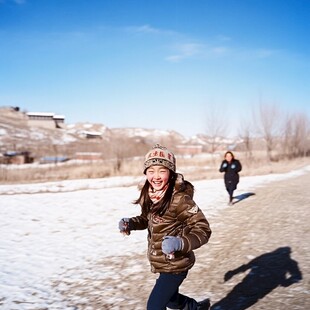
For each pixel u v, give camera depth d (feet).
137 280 19.76
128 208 46.24
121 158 144.87
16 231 33.78
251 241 26.71
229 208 43.91
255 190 63.31
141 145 182.39
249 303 15.49
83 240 29.81
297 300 15.46
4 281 20.36
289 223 33.22
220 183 76.28
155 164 9.80
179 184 9.94
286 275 18.80
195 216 9.70
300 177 93.20
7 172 112.88
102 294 17.90
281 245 25.08
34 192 67.46
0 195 62.18
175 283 10.12
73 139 374.84
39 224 36.99
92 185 79.87
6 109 488.02
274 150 214.07
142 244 27.91
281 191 61.16
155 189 10.05
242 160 155.74
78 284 19.56
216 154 247.09
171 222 10.03
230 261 21.95
